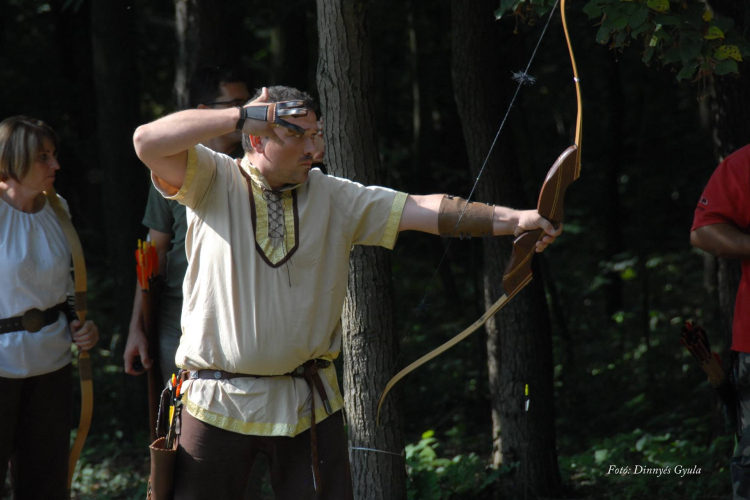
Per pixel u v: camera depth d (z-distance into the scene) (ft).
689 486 26.81
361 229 14.69
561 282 60.08
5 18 63.87
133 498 29.45
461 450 34.96
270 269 13.85
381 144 65.16
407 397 42.65
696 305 55.83
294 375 14.30
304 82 43.57
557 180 13.29
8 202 19.61
